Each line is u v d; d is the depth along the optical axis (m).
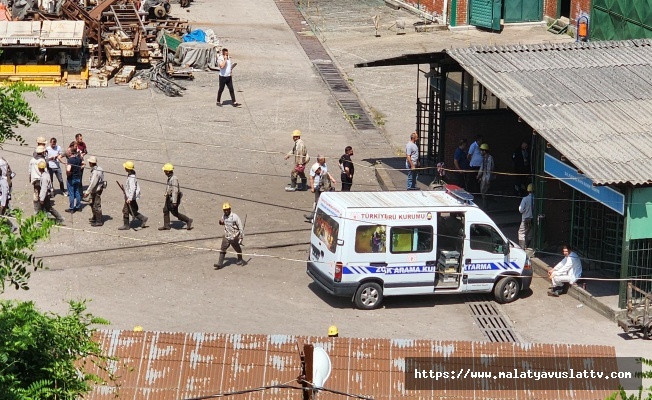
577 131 29.12
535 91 31.48
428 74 37.31
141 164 38.25
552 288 29.05
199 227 33.12
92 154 38.88
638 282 27.61
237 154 39.78
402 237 27.62
